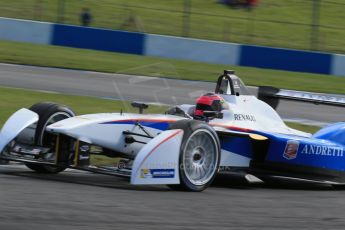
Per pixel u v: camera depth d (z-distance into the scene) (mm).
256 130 27469
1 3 98250
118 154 25828
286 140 27234
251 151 27609
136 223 17406
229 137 26766
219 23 97438
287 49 84562
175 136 23312
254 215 20109
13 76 58438
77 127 23984
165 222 17844
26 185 22250
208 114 26938
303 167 28000
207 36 91750
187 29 93062
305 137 29016
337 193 27703
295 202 23656
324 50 91062
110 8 99625
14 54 72062
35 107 26250
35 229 15812
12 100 45531
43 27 85500
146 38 84438
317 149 28141
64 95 50562
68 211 18125
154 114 26609
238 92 28250
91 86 57531
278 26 98562
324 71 84688
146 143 25625
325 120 52469
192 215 19172
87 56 77062
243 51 84438
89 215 17875
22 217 16922
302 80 75438
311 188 28875
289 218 20094
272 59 84438
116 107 47531
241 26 97000
